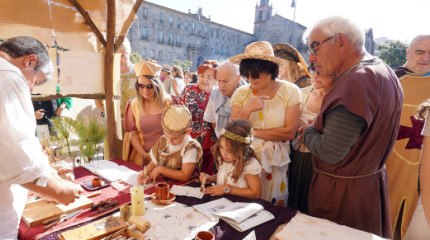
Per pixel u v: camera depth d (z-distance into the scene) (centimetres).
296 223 138
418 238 150
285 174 209
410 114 222
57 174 179
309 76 273
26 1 232
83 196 167
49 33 251
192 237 126
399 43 2584
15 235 135
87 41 280
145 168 210
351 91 121
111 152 307
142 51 4000
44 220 138
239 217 137
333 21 127
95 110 454
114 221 133
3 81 115
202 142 279
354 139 123
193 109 277
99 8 273
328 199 153
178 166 210
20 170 120
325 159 136
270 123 198
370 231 148
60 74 263
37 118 341
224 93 235
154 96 259
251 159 176
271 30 4669
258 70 183
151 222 138
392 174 236
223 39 5169
